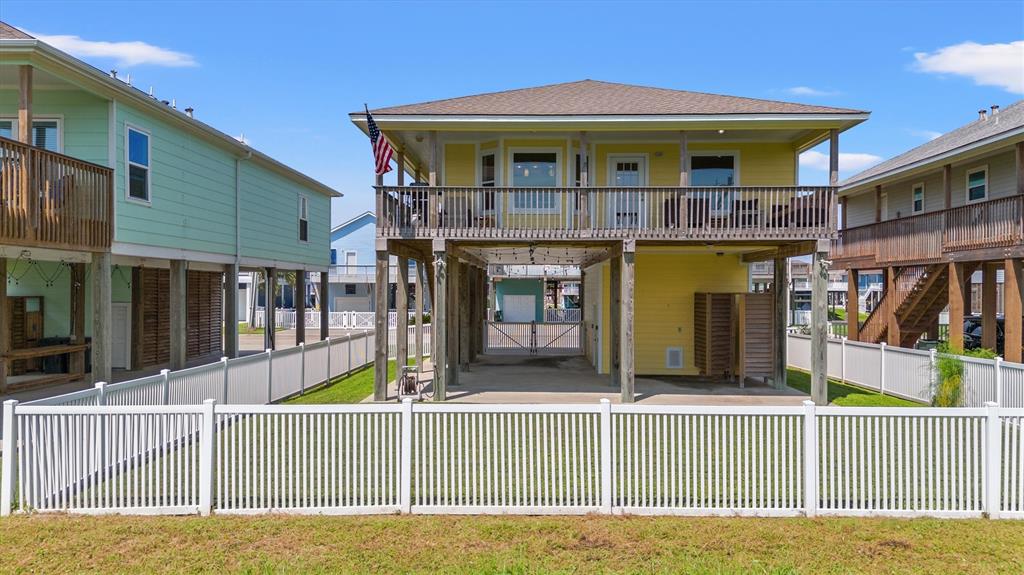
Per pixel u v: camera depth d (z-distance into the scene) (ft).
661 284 51.11
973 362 34.83
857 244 64.44
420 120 38.40
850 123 38.19
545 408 18.93
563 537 16.93
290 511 18.74
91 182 34.04
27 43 28.81
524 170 46.96
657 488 18.88
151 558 15.57
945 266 52.03
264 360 36.22
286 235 63.10
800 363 56.59
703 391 42.80
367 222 142.72
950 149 50.31
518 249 48.42
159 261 49.49
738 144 47.93
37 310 47.55
